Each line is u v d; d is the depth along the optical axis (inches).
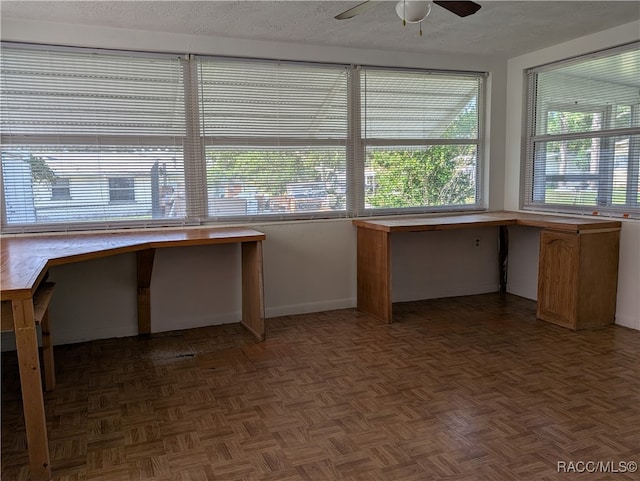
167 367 132.3
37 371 80.9
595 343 144.9
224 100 164.4
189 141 161.9
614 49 159.6
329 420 102.3
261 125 169.9
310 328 163.5
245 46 163.2
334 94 178.5
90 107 149.6
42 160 146.5
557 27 157.1
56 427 100.7
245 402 111.2
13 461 89.0
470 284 207.8
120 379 124.7
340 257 184.7
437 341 149.3
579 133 174.6
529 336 152.4
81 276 152.7
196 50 157.9
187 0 127.3
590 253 155.3
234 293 172.2
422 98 192.1
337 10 136.4
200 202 165.5
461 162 202.2
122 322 158.9
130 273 158.2
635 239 155.1
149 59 154.1
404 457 88.3
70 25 143.6
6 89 140.9
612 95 162.1
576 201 178.4
